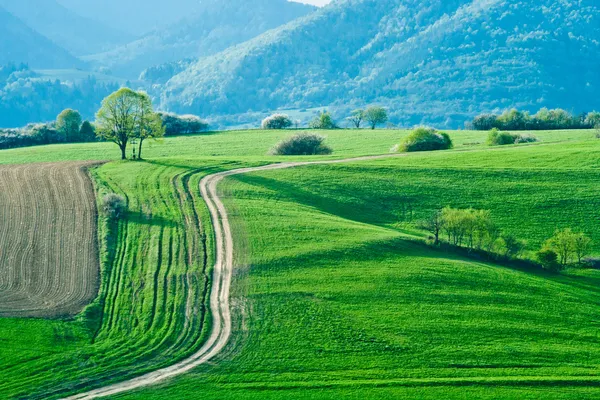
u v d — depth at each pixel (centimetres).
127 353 5509
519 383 5228
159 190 9438
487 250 8038
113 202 8594
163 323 5972
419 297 6531
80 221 8206
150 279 6744
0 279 6650
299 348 5641
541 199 9812
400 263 7275
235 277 6825
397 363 5472
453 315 6244
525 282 7062
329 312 6194
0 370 5153
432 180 10519
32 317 5916
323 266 7119
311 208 9181
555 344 5859
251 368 5353
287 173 10656
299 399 4956
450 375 5331
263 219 8419
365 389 5100
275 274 6906
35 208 8656
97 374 5206
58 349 5478
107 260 7144
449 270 7162
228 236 7831
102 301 6319
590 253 8306
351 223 8619
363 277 6881
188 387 5072
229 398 4953
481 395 5066
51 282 6625
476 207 9644
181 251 7394
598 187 10144
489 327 6066
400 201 9819
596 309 6581
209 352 5562
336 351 5612
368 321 6066
